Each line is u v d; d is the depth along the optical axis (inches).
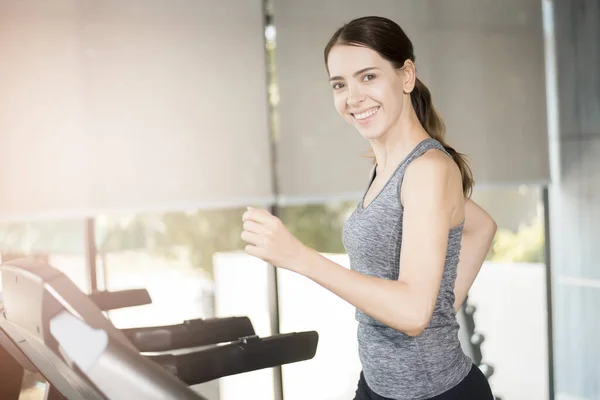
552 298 124.6
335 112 116.6
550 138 128.1
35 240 152.6
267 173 113.7
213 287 299.4
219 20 109.3
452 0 121.3
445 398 44.9
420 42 119.1
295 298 185.6
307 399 173.0
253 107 112.2
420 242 40.8
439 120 51.3
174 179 108.3
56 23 100.7
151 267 303.9
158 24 106.0
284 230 38.4
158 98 106.6
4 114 98.7
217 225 325.1
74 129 102.3
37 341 33.9
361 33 45.5
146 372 26.7
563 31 123.0
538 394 151.5
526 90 126.6
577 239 120.3
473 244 54.7
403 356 44.8
